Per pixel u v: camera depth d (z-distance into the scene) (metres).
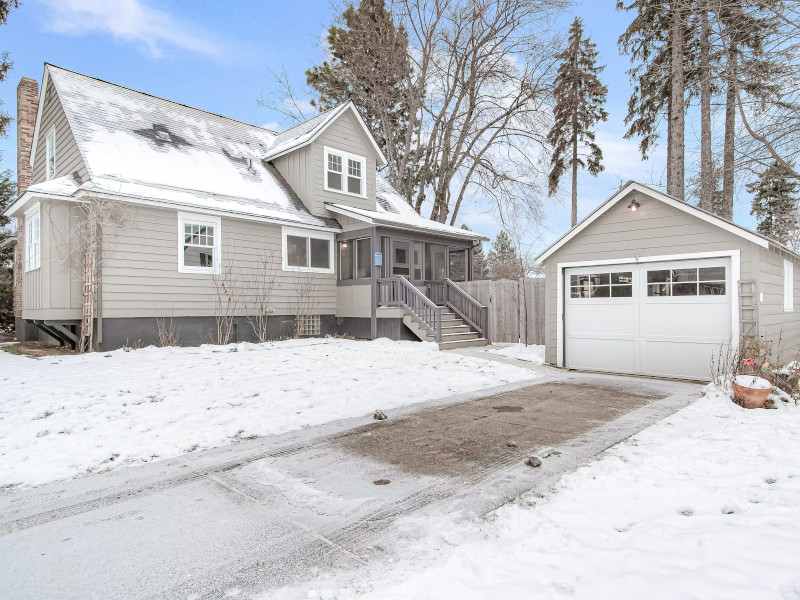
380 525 2.91
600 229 9.52
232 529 2.87
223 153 14.25
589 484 3.47
